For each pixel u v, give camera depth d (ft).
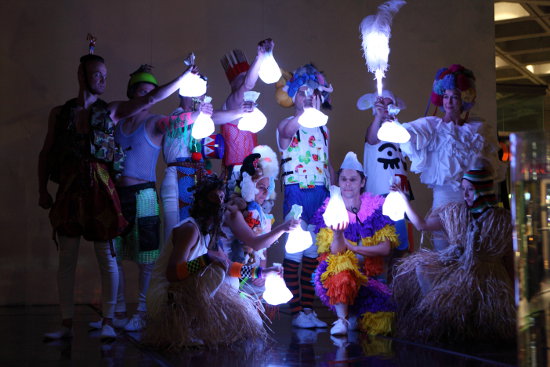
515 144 8.09
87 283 20.17
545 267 7.88
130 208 15.10
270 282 12.48
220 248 13.94
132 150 15.34
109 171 13.75
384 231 14.28
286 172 16.26
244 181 14.10
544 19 30.17
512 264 13.33
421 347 11.99
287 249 12.83
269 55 15.78
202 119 14.71
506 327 12.57
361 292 14.06
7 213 19.75
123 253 15.42
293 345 12.24
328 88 16.33
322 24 22.67
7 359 10.77
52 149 13.57
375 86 22.99
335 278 13.69
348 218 14.11
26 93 20.15
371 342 12.63
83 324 15.38
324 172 16.31
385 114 16.16
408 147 15.57
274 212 21.48
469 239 13.02
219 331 12.12
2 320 16.12
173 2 21.47
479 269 12.94
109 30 20.90
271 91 21.98
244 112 15.52
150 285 12.45
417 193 23.00
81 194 13.28
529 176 8.00
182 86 14.53
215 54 21.74
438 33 23.81
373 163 17.12
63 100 20.44
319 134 16.47
